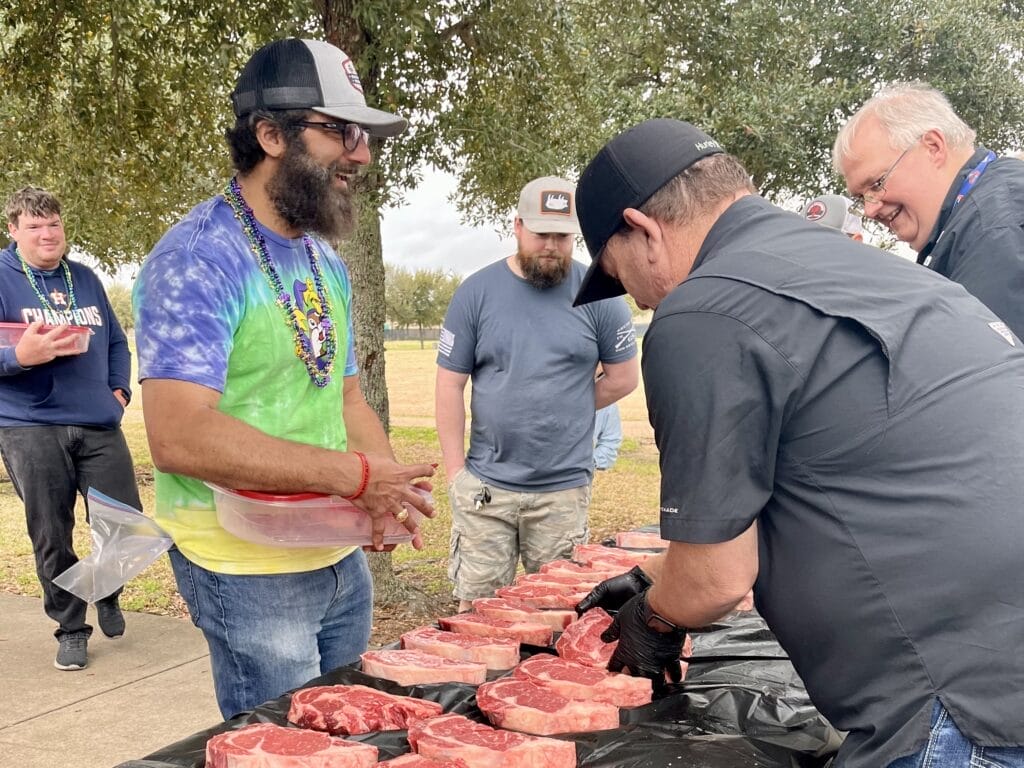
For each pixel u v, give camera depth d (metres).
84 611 4.60
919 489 1.39
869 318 1.44
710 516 1.46
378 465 2.15
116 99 5.39
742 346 1.44
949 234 2.59
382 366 5.66
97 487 4.44
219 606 2.22
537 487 3.77
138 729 3.84
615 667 2.01
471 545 3.83
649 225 1.71
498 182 5.68
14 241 4.45
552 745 1.64
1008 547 1.35
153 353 2.02
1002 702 1.33
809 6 9.37
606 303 3.83
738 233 1.64
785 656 2.20
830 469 1.45
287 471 2.04
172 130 5.79
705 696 1.95
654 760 1.63
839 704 1.50
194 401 2.00
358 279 5.57
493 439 3.77
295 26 4.29
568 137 7.15
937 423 1.40
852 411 1.42
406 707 1.85
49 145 5.82
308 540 2.14
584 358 3.78
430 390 25.42
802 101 8.83
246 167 2.22
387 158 4.84
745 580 1.52
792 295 1.46
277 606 2.24
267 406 2.22
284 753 1.59
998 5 10.78
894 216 2.78
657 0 6.62
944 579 1.37
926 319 1.49
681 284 1.56
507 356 3.72
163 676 4.45
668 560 1.63
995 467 1.38
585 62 6.58
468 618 2.47
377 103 4.80
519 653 2.25
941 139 2.62
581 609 2.33
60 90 5.95
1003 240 2.44
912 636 1.39
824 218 4.02
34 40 5.26
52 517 4.35
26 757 3.56
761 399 1.44
